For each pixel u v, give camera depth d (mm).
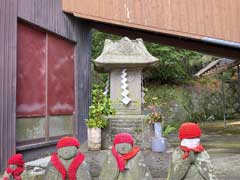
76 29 3922
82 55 4090
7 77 2592
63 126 3574
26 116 2914
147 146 2949
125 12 3918
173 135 5875
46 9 3262
